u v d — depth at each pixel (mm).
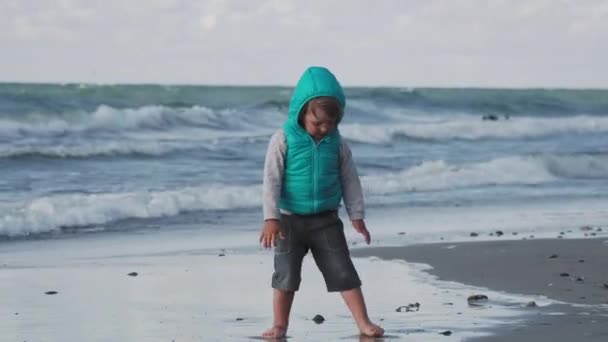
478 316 7320
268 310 7777
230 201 15672
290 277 6766
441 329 6836
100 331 6996
